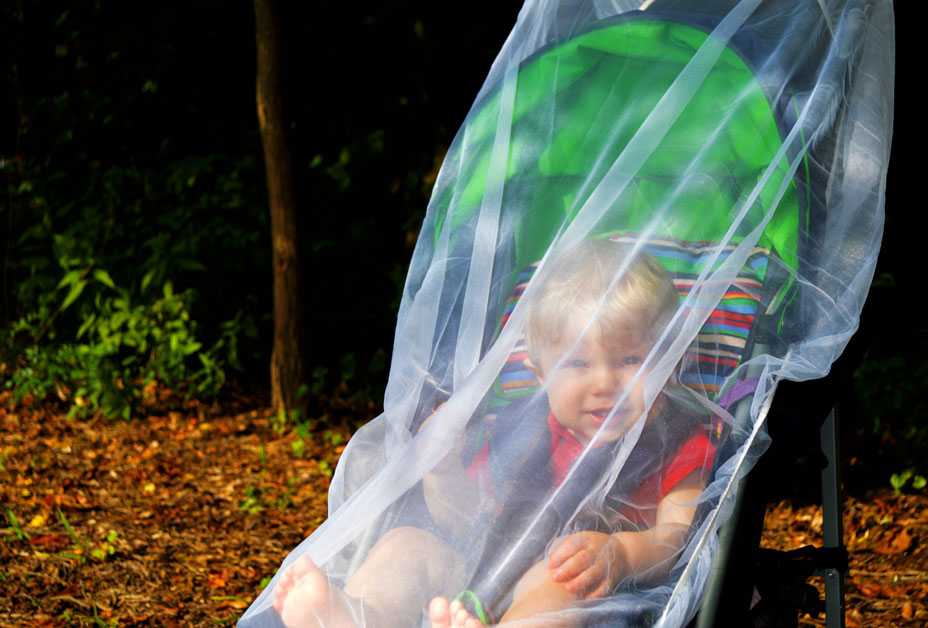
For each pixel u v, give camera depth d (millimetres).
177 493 6922
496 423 2768
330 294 9773
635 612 2545
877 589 5289
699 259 2893
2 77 10508
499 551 2609
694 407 2791
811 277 2957
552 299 2803
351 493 2912
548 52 3203
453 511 2684
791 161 2900
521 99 3176
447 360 2975
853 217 2996
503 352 2799
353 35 10633
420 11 10578
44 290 9359
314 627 2570
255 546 6070
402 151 10461
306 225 9977
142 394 8727
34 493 6793
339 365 9375
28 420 8234
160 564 5750
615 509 2688
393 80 10672
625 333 2742
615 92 3176
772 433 2820
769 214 2887
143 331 8781
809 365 2857
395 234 10125
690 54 3170
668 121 2918
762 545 5820
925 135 3805
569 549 2572
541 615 2494
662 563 2648
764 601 2980
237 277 9477
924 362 7754
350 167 10148
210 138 10875
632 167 2883
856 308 2918
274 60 8195
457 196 3107
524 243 3111
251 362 9391
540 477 2684
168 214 9414
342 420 8438
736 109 2977
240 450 7773
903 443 7152
